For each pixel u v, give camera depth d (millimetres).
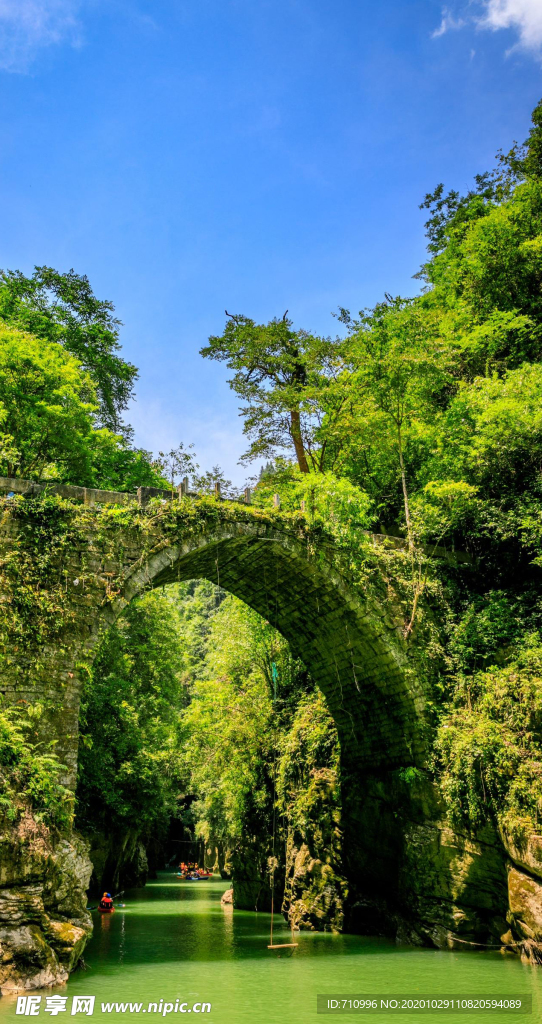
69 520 14453
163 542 15227
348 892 19234
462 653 17922
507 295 27812
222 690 27438
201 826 48656
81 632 13797
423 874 16422
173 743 31266
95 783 25766
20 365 19641
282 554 17422
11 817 10914
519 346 25875
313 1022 9414
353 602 17703
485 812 15398
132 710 27609
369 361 20312
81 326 30000
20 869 10852
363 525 18469
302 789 22000
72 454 22531
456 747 15984
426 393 22406
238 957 14969
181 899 31031
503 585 19438
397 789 17875
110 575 14508
